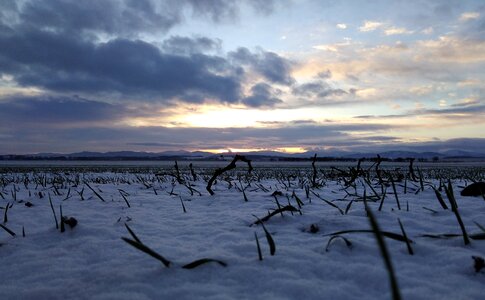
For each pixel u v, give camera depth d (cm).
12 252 261
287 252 227
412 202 413
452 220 306
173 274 197
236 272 197
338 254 225
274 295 171
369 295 169
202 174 1432
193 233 304
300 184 723
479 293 165
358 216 330
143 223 347
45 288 185
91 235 296
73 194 600
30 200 527
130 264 216
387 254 109
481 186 450
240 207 439
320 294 170
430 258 212
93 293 178
